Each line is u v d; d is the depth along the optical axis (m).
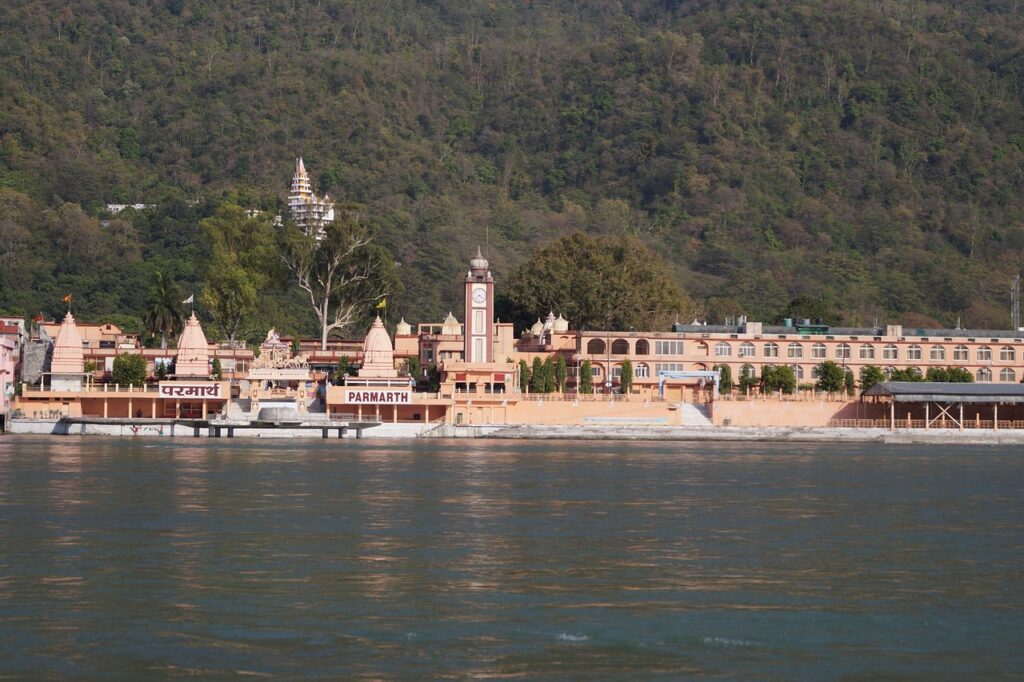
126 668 101.00
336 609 118.88
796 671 101.81
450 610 118.88
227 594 124.12
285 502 187.38
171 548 147.25
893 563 143.62
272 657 104.12
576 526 167.50
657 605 121.69
